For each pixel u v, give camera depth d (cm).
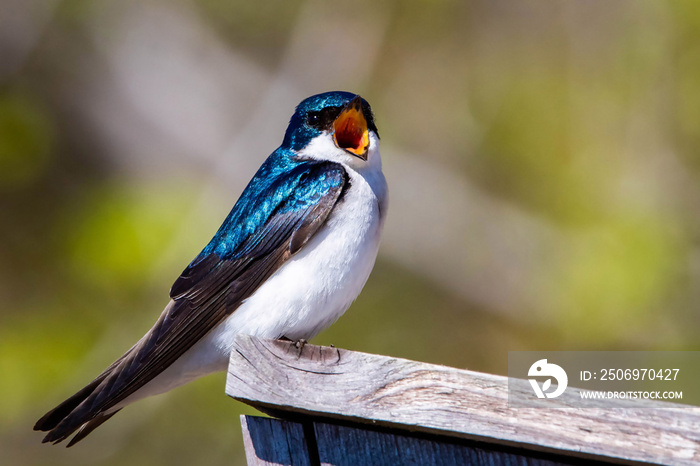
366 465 515
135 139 1384
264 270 599
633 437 475
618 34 1359
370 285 1282
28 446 1093
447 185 1339
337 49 1396
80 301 1129
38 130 1309
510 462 509
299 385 505
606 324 1169
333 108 665
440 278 1302
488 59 1386
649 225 1224
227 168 1373
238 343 512
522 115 1355
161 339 584
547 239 1296
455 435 498
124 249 1120
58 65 1392
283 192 615
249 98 1405
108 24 1427
